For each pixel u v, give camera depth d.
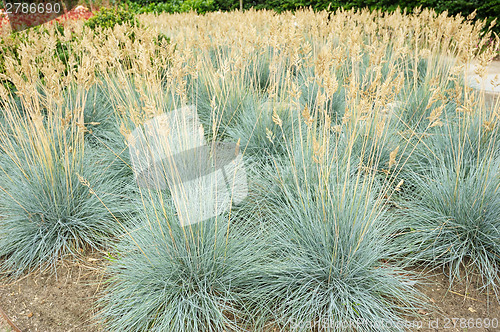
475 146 3.91
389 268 2.80
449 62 5.72
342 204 2.79
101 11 6.89
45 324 2.63
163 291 2.62
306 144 3.88
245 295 2.70
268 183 3.66
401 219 3.35
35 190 3.38
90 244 3.31
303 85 5.56
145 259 2.84
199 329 2.56
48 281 3.01
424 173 3.89
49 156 3.28
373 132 3.93
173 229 2.85
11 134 4.34
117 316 2.67
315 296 2.71
